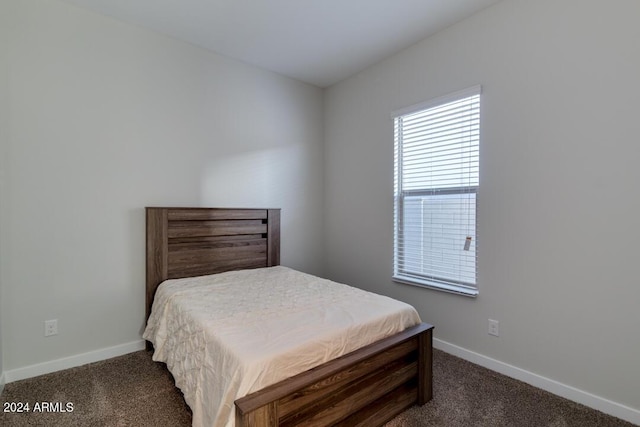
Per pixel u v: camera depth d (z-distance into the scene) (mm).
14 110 2107
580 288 1915
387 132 3098
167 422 1732
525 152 2129
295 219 3627
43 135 2213
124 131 2541
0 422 1715
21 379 2146
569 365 1962
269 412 1228
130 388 2057
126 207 2559
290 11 2391
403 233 2990
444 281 2648
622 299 1769
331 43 2840
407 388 1832
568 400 1944
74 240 2340
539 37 2055
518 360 2186
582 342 1911
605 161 1812
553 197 2012
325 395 1432
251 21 2520
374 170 3238
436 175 2695
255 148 3301
